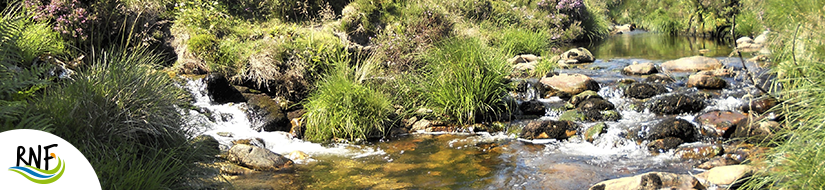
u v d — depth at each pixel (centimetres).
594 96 789
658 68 1014
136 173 384
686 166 546
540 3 1623
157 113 468
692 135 621
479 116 752
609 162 573
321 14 1043
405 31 1008
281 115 757
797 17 412
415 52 912
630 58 1183
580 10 1708
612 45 1505
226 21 927
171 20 912
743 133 598
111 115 441
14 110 363
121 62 492
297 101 808
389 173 564
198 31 880
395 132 730
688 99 729
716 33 1468
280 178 550
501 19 1417
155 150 438
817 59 415
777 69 494
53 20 788
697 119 660
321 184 533
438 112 757
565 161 583
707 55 1160
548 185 510
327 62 813
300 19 1044
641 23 2012
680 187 462
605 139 636
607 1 1945
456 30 1077
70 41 779
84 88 435
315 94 770
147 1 893
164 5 923
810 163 366
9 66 398
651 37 1684
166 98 489
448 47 786
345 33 971
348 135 710
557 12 1658
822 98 386
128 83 466
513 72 957
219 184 487
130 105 456
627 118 725
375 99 727
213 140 572
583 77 855
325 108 717
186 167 447
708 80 823
